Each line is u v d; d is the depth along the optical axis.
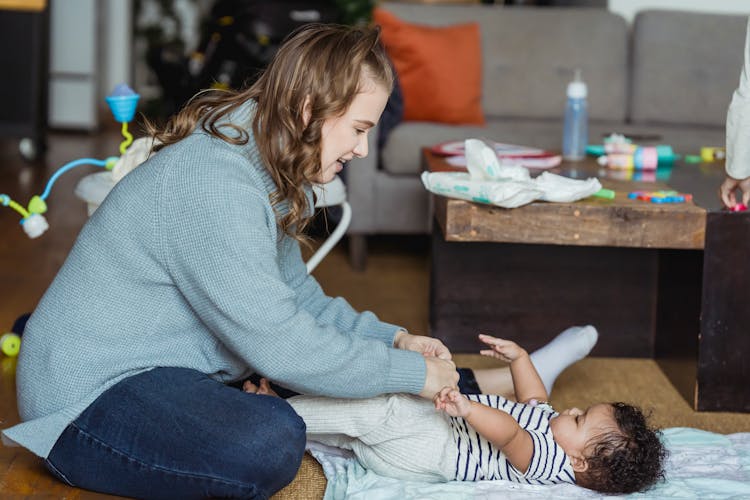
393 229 3.16
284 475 1.39
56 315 1.42
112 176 1.88
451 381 1.45
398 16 3.71
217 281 1.32
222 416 1.38
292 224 1.44
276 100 1.34
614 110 3.79
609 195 2.01
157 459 1.37
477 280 2.39
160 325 1.42
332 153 1.38
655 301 2.38
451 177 2.03
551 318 2.41
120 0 6.67
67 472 1.43
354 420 1.53
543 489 1.50
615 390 2.13
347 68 1.32
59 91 6.07
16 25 4.79
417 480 1.54
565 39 3.78
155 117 5.83
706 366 1.97
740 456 1.67
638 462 1.47
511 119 3.75
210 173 1.33
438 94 3.50
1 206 3.89
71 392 1.39
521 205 1.93
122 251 1.38
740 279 1.94
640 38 3.83
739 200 2.04
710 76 3.79
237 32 4.50
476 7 3.79
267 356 1.35
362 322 1.66
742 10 4.10
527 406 1.58
